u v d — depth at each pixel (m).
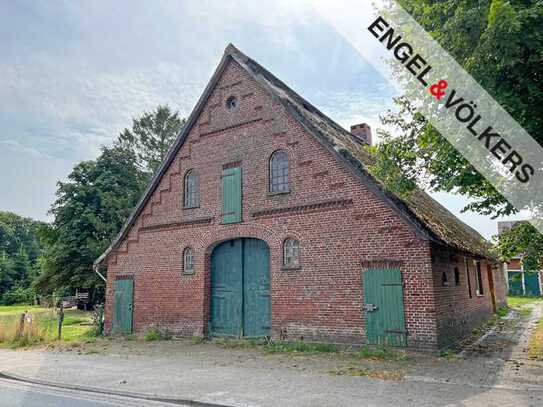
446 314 12.21
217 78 16.47
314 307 12.91
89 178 35.03
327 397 7.65
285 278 13.59
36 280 33.94
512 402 7.15
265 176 14.57
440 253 12.52
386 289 11.80
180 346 14.23
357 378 9.02
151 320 16.61
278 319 13.55
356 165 12.84
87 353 13.60
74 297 40.12
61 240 32.59
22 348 15.20
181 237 16.36
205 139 16.41
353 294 12.30
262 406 7.25
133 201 35.16
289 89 17.52
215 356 12.20
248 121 15.36
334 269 12.72
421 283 11.34
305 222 13.45
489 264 22.23
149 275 17.00
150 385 8.98
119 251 18.08
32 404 7.86
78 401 8.05
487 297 20.78
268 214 14.27
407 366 10.01
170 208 16.88
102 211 33.09
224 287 15.39
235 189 15.20
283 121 14.48
